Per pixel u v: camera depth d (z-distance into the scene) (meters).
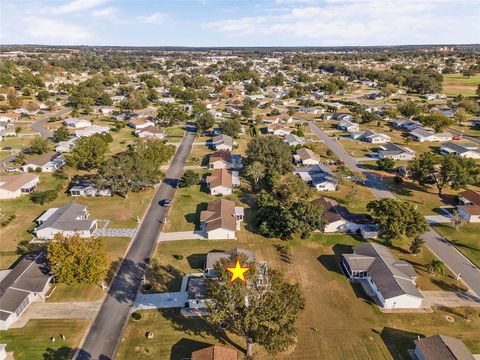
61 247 62.00
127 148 144.88
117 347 52.94
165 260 73.19
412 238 81.50
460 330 56.09
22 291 60.88
